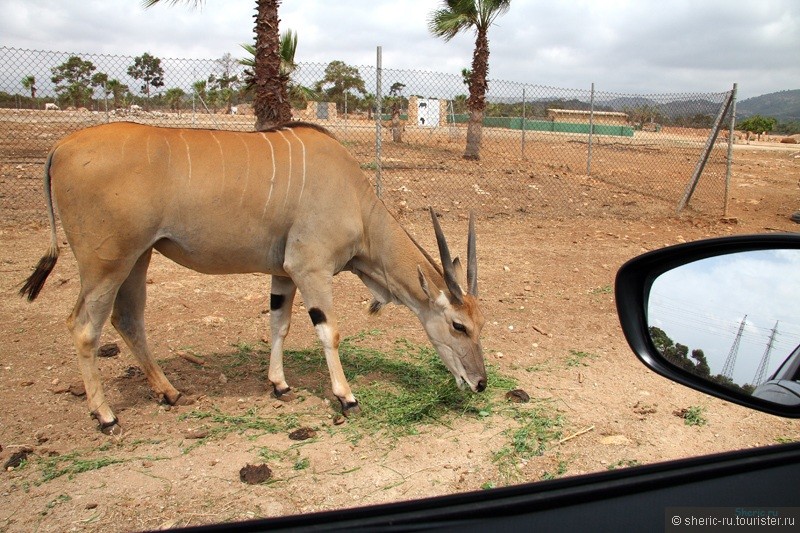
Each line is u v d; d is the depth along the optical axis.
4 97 22.22
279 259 4.67
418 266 4.65
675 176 18.56
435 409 4.76
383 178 14.20
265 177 4.43
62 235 9.04
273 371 4.89
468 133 18.78
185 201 4.27
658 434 4.48
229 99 17.73
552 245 9.84
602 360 5.79
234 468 3.87
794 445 1.57
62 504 3.45
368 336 6.14
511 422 4.60
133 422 4.41
